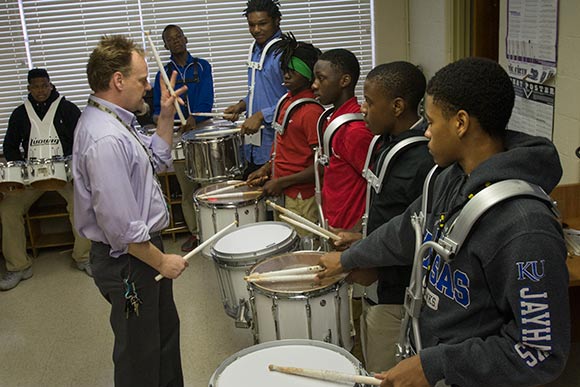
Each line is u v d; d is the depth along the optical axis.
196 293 3.81
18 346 3.29
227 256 2.47
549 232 1.05
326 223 2.43
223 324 3.39
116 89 2.10
